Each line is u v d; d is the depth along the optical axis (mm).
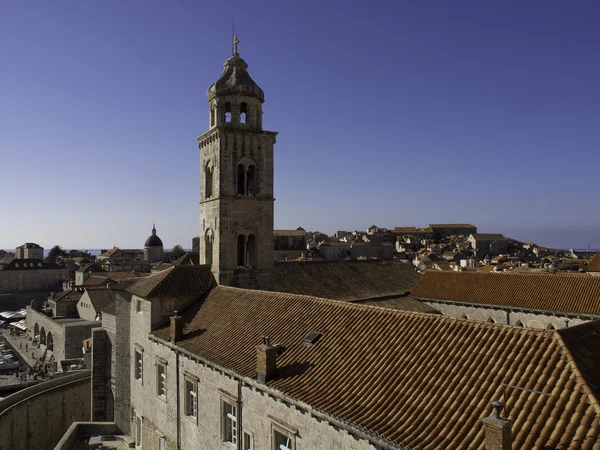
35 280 180750
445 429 16875
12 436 46281
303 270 50500
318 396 21344
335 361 23750
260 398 24812
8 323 142250
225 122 44250
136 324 41719
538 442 14695
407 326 24031
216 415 28719
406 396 19375
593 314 40625
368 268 56375
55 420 51781
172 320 33906
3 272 174250
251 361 26766
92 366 50094
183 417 32781
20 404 47719
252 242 44969
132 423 42719
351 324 26359
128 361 43594
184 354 32531
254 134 44406
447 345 21406
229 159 43094
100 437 42812
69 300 121938
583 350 18922
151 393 38094
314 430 21234
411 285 56312
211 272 43344
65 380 54781
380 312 26219
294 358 25391
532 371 17859
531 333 19891
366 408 19516
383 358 22438
